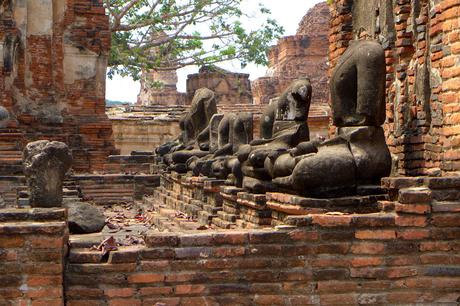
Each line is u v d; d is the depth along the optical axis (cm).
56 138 2562
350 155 891
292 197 888
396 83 1302
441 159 1115
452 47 996
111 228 1391
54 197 834
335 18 1535
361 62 938
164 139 3422
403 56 1277
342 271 770
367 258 771
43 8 2556
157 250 752
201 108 1791
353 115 943
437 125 1134
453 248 777
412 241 776
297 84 1128
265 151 1058
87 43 2648
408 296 773
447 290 775
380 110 930
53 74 2591
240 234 762
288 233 766
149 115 3512
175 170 1702
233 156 1287
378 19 1360
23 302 724
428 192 776
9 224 729
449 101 1005
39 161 829
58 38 2608
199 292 755
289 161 942
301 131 1117
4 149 2281
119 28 3650
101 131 2639
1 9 2416
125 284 747
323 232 771
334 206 864
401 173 1256
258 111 3288
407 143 1239
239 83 4534
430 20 1143
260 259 763
